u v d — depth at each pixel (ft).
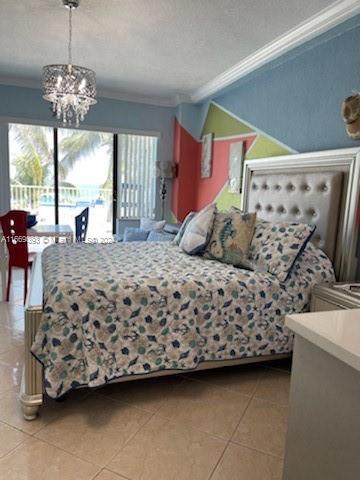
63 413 6.15
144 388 7.07
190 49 10.74
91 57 11.75
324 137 9.02
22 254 11.86
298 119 9.95
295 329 3.29
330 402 2.98
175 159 17.57
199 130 16.62
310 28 8.64
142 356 6.23
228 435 5.74
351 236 7.84
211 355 6.84
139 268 7.45
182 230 10.82
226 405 6.58
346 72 8.34
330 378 2.97
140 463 5.08
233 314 6.94
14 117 15.38
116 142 17.70
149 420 6.06
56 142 17.34
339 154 8.14
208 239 8.96
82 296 5.90
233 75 12.44
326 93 8.93
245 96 12.61
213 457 5.24
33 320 5.72
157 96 16.69
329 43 8.79
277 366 8.19
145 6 8.25
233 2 7.91
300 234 7.72
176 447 5.43
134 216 18.48
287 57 10.18
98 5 8.26
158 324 6.37
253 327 7.10
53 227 13.51
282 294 7.28
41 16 8.91
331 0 7.64
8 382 7.05
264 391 7.10
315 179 8.67
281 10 8.16
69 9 8.41
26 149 20.29
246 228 8.50
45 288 6.19
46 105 15.75
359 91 7.97
